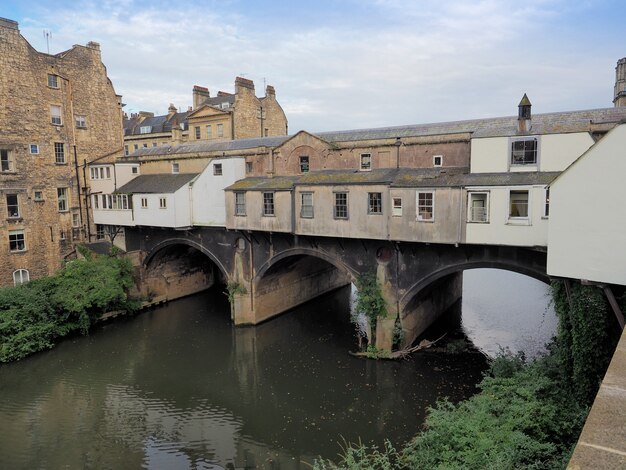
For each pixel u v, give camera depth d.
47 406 20.02
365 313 23.28
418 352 23.52
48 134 31.95
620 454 3.31
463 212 19.16
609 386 4.42
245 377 22.27
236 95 42.50
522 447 9.85
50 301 26.58
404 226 20.78
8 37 29.22
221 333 28.14
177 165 32.88
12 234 29.94
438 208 19.78
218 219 29.00
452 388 19.92
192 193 29.89
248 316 28.92
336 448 16.55
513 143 19.09
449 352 23.44
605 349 13.52
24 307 25.11
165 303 34.31
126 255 31.91
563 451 10.60
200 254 37.06
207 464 16.08
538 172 18.56
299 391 20.67
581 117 19.75
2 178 29.17
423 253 21.66
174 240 31.64
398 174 22.44
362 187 22.00
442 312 29.72
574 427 11.63
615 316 13.59
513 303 33.16
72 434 17.88
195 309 33.00
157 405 20.09
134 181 33.59
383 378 21.14
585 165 13.48
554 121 20.00
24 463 16.02
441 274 21.30
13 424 18.56
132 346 26.28
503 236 18.42
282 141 29.92
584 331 13.73
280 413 19.05
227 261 29.50
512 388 13.47
